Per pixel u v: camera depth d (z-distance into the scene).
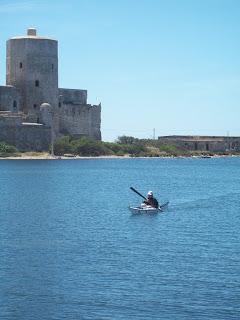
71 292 31.41
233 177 122.75
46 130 162.38
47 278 33.62
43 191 82.50
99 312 28.91
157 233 47.38
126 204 67.88
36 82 170.25
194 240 44.22
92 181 102.56
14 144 157.00
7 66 173.38
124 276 33.91
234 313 28.70
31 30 174.75
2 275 34.22
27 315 28.64
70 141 175.88
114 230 48.72
